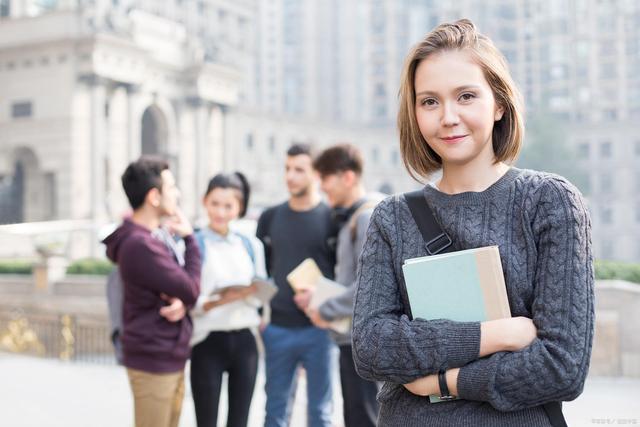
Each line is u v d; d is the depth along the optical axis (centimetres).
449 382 174
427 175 211
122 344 411
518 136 193
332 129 8075
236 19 7688
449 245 189
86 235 4456
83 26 4803
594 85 8869
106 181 4959
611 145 8588
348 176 493
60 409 837
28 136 4931
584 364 169
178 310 406
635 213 8462
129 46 4950
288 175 522
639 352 1089
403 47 9725
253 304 477
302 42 9831
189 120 5741
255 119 6938
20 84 4956
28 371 1143
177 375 412
